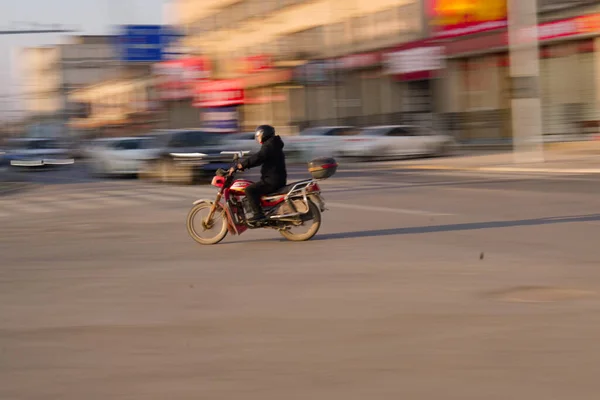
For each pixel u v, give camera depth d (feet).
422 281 28.94
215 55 215.92
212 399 16.81
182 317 24.54
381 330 22.12
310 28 198.59
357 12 180.75
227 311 25.18
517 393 16.57
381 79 177.17
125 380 18.29
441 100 159.53
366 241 39.42
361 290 27.71
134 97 285.02
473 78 151.84
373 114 180.14
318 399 16.58
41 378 18.66
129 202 67.26
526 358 19.01
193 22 260.01
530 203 53.52
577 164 90.17
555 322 22.38
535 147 102.27
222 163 87.71
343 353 19.94
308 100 204.85
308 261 34.17
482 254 33.37
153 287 29.55
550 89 135.23
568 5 126.62
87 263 35.81
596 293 26.04
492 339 20.79
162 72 205.05
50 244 42.80
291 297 26.96
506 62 143.64
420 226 44.24
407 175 89.45
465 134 152.66
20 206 68.54
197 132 92.79
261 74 195.72
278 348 20.63
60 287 30.17
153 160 91.50
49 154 151.02
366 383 17.52
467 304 24.97
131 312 25.46
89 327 23.58
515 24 94.89
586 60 128.16
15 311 26.09
